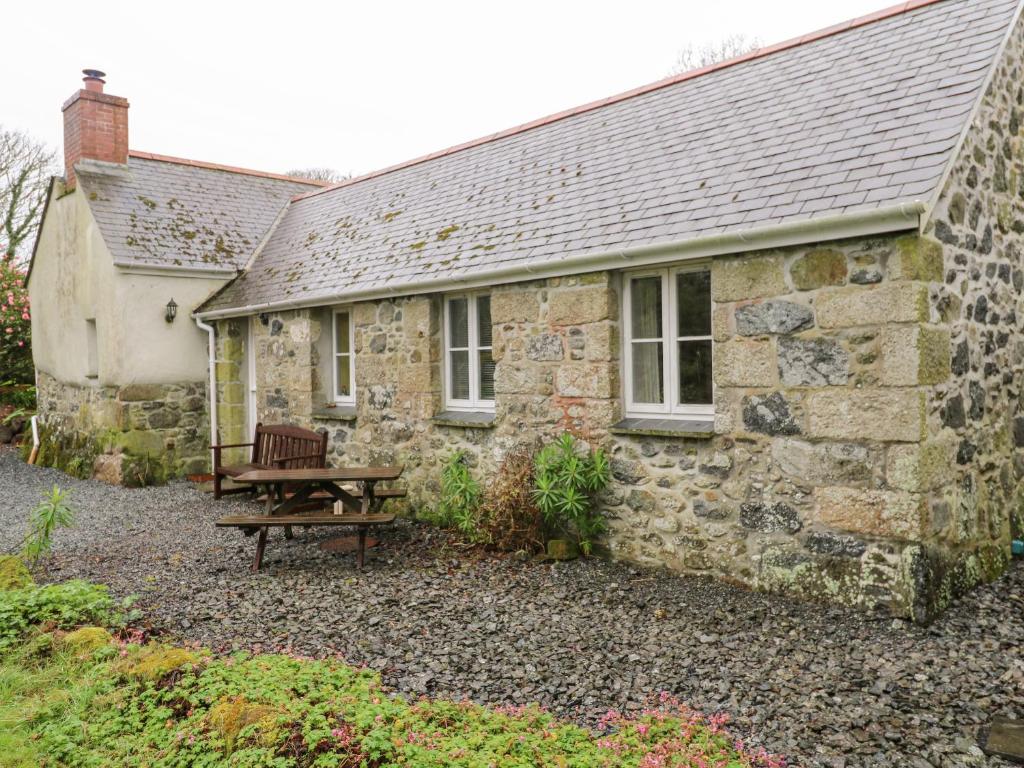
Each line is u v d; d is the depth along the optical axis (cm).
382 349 877
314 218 1205
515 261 709
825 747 344
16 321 1597
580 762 314
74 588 521
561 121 958
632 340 661
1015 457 619
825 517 521
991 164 577
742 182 607
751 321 557
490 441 758
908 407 482
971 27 612
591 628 496
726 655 446
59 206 1273
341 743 305
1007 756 330
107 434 1138
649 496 627
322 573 630
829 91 655
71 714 359
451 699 399
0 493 1051
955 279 525
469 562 656
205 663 412
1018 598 519
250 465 964
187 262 1134
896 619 483
